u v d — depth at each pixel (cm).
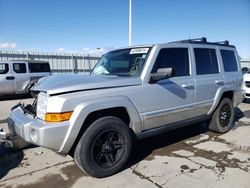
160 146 498
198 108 497
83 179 363
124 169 394
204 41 538
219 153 459
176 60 459
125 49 472
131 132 396
